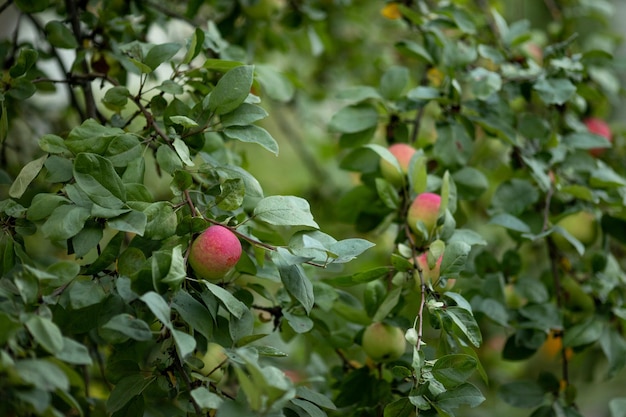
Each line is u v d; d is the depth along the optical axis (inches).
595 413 117.0
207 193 51.1
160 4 88.6
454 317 50.0
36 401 37.4
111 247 47.4
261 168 129.6
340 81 119.0
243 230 53.6
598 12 100.3
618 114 116.9
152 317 50.3
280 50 91.1
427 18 80.7
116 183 46.4
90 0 73.1
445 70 73.5
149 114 52.8
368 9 114.6
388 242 100.0
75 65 63.2
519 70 75.3
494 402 97.4
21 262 48.1
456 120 70.6
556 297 75.1
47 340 38.5
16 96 54.6
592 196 69.4
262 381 37.8
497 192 71.2
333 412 67.7
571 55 83.3
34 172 49.1
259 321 70.0
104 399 68.7
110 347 63.2
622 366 69.5
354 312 62.7
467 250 52.4
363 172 69.1
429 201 60.7
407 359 61.5
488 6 97.0
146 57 54.6
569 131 82.9
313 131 124.0
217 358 54.2
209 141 64.0
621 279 74.7
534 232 71.6
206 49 64.5
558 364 106.7
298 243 47.2
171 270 42.5
